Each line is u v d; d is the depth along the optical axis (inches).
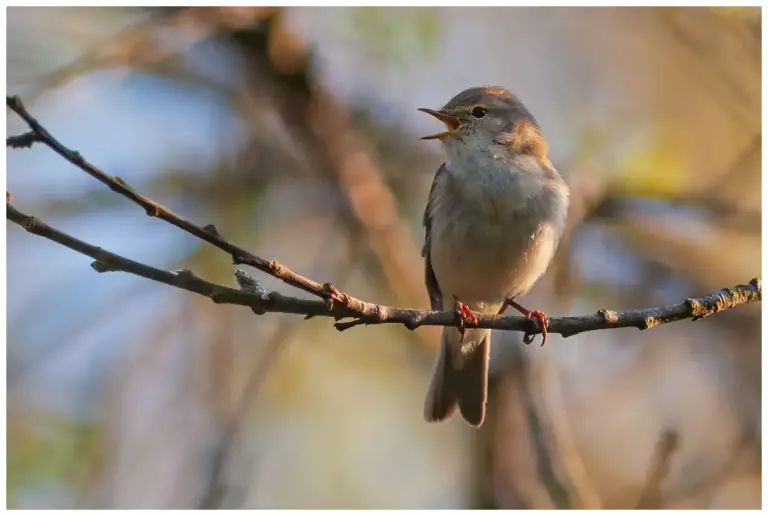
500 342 409.1
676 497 384.5
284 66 444.1
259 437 438.3
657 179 466.6
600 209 469.1
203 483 389.4
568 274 448.8
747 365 473.4
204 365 428.1
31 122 202.4
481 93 369.1
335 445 452.4
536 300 447.2
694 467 420.2
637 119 490.0
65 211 434.9
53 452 384.8
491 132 358.6
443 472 457.4
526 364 403.9
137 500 389.4
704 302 281.0
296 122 453.7
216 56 452.4
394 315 248.7
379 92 472.4
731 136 495.8
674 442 351.9
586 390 474.0
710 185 477.1
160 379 422.9
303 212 471.8
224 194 462.6
